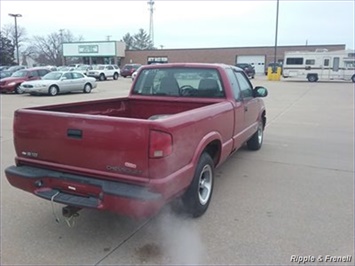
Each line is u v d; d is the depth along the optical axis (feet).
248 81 19.27
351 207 13.46
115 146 9.48
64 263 9.77
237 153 21.95
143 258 10.03
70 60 224.53
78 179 10.05
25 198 14.23
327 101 55.36
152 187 9.26
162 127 9.21
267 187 15.71
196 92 16.15
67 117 10.07
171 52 193.67
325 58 111.04
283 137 27.30
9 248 10.50
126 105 17.42
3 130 29.32
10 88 65.62
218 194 14.80
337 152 22.49
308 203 13.85
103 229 11.70
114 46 188.55
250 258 9.99
